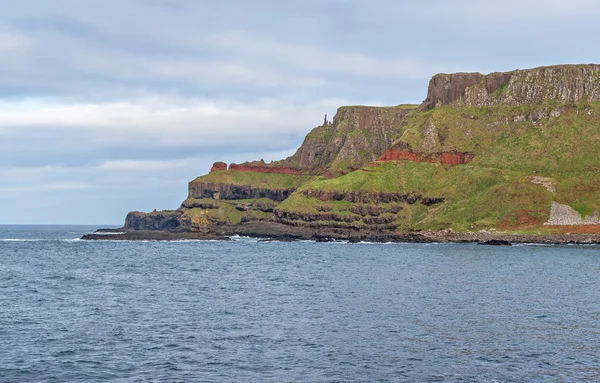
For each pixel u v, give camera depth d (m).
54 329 58.66
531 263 141.50
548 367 47.53
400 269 123.12
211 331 58.28
